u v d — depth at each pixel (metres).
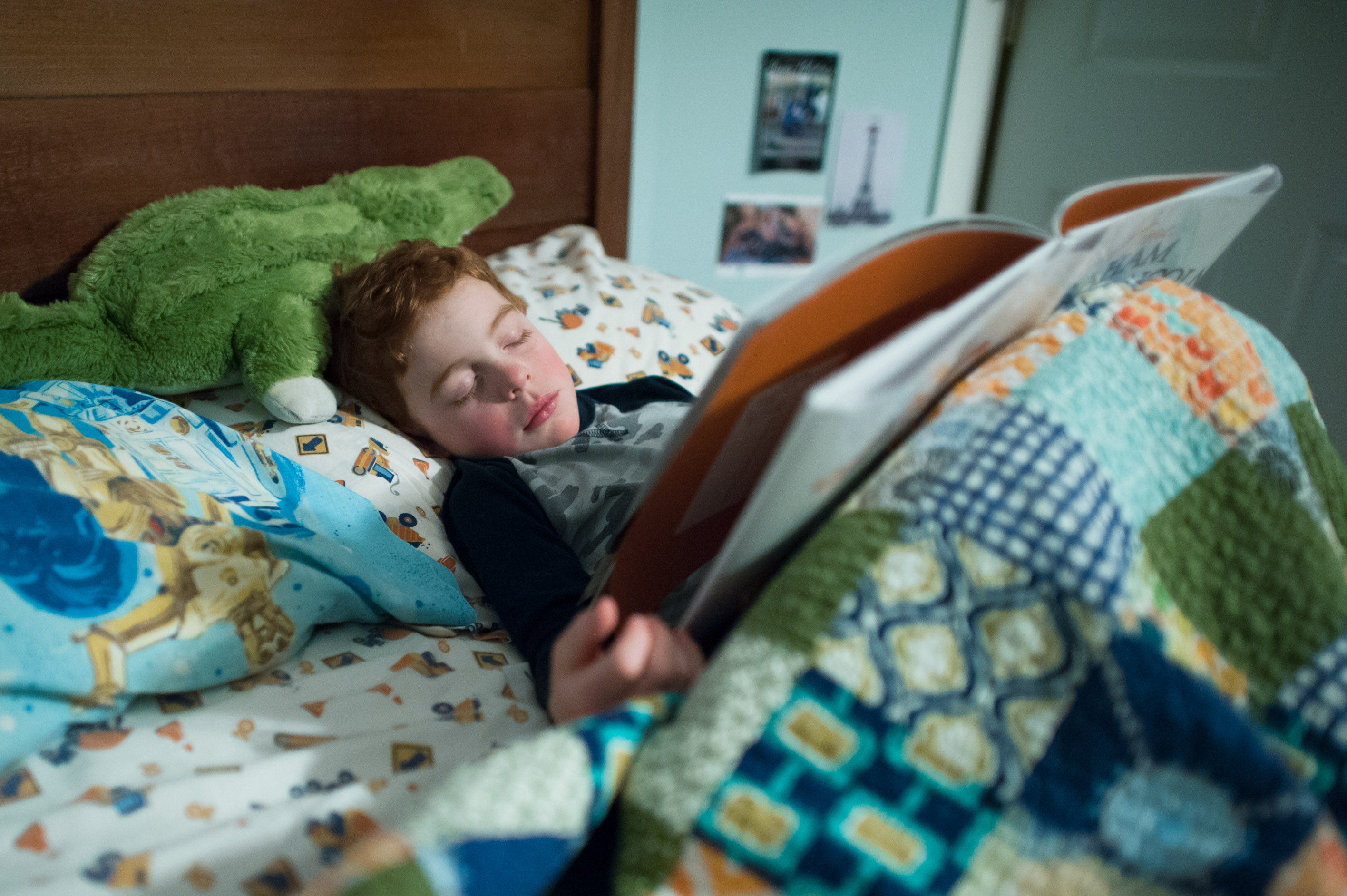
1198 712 0.37
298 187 1.08
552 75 1.35
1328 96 1.34
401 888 0.30
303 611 0.62
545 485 0.84
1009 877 0.35
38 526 0.53
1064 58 1.74
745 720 0.37
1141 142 1.62
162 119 0.93
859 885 0.34
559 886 0.39
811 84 1.67
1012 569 0.40
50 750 0.50
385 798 0.48
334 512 0.73
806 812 0.35
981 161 1.94
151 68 0.92
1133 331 0.53
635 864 0.36
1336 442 1.42
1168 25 1.56
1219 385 0.53
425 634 0.68
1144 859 0.36
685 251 1.71
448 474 0.88
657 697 0.41
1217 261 1.56
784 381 0.47
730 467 0.53
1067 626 0.39
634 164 1.57
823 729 0.37
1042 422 0.45
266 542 0.63
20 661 0.49
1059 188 1.80
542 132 1.35
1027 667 0.39
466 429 0.88
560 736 0.37
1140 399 0.50
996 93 1.89
